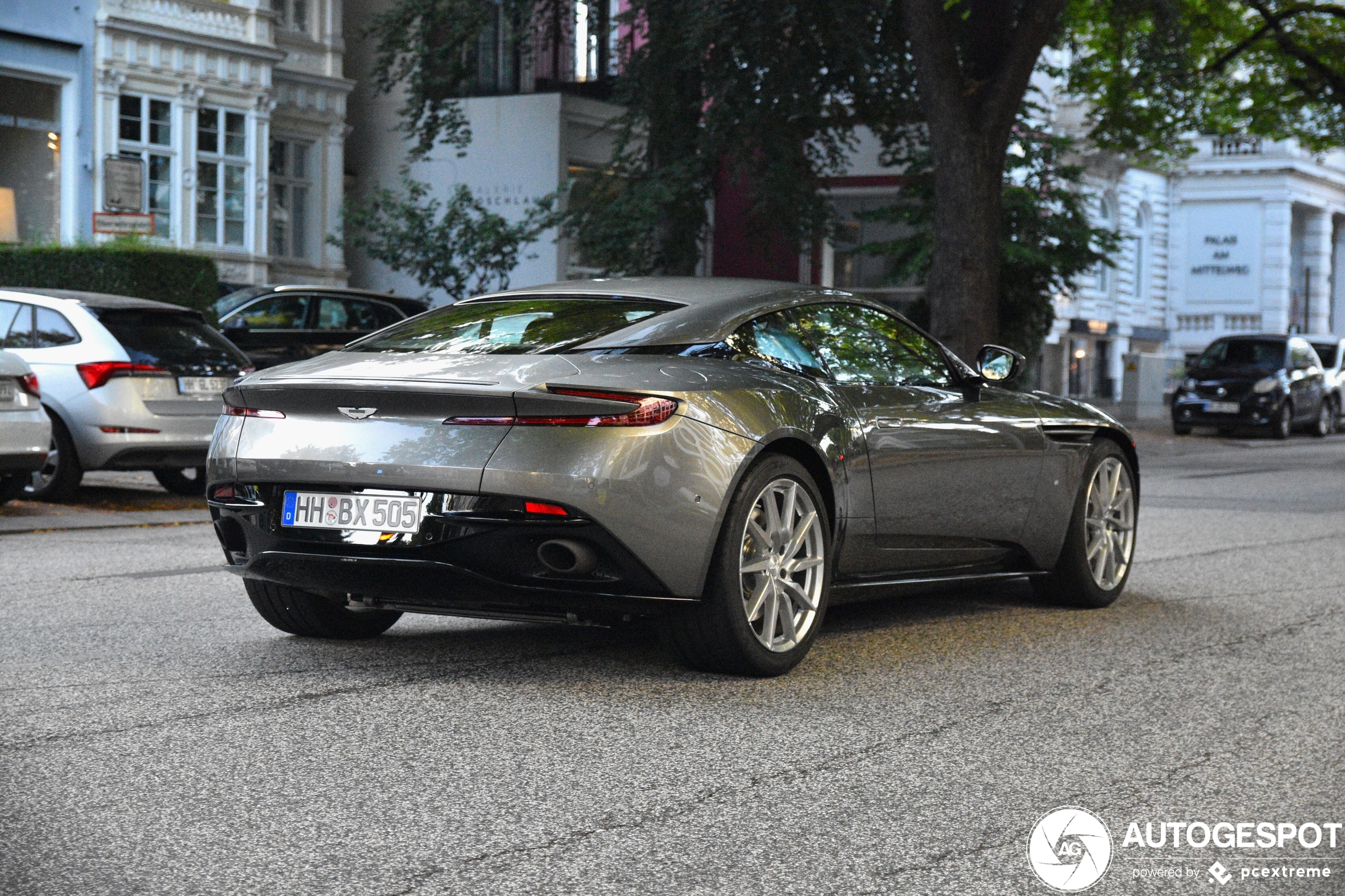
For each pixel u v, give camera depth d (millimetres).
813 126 22016
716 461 4871
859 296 6145
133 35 24375
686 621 5055
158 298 16000
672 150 22281
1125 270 47125
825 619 6617
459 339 5297
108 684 5027
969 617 6758
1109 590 7125
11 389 10391
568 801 3748
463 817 3604
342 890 3084
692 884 3162
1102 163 43156
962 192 17266
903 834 3543
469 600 4836
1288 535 10641
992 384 6535
